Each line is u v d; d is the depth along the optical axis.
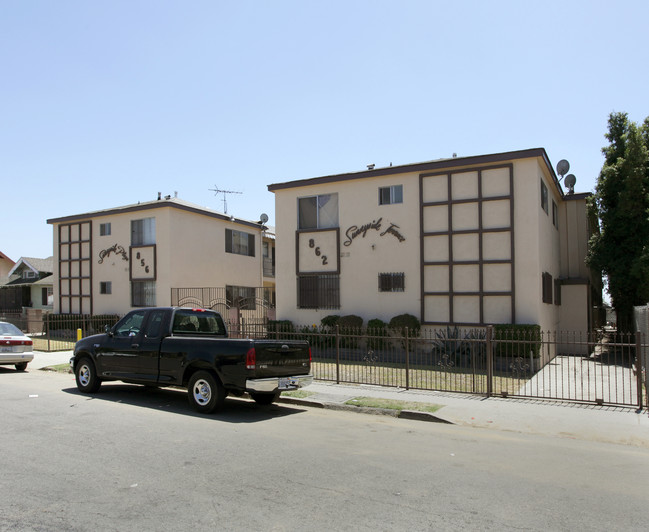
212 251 26.78
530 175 15.84
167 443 7.03
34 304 36.81
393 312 17.78
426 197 17.36
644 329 12.20
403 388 11.73
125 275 25.28
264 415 9.23
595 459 6.59
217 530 4.28
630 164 18.84
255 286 30.16
